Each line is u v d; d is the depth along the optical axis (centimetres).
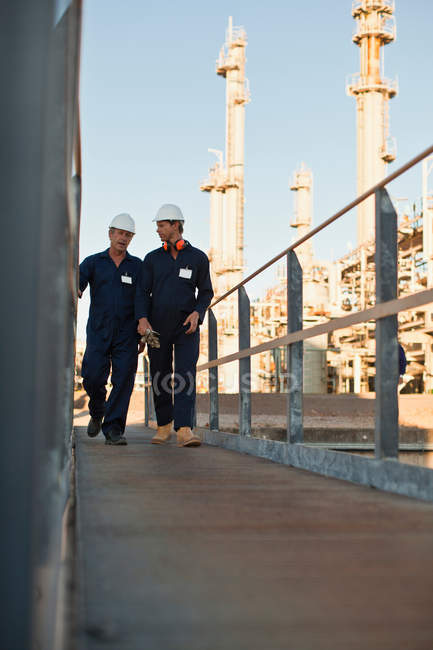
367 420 1221
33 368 100
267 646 127
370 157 4034
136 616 142
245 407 595
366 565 185
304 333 436
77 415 1573
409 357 2216
